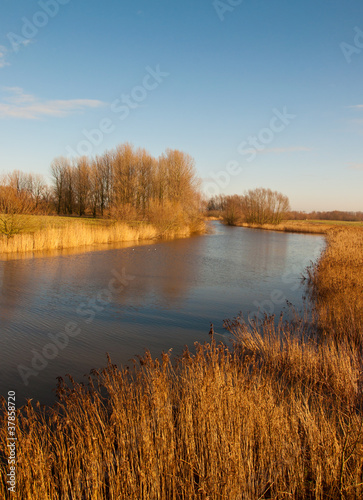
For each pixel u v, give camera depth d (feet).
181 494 9.71
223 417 11.81
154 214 106.63
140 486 9.15
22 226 67.15
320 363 18.58
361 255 51.75
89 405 12.00
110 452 10.15
